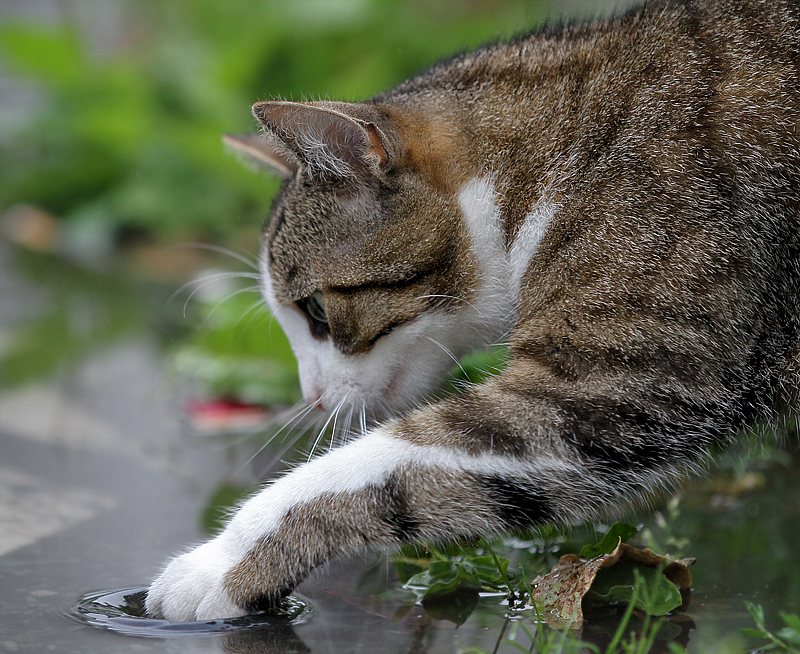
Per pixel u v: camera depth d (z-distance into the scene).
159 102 3.58
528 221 2.12
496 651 2.03
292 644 2.04
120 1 4.66
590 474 2.07
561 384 2.08
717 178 2.09
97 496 2.21
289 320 2.16
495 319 2.14
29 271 3.37
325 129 2.11
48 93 3.84
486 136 2.13
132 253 3.48
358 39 3.37
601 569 2.07
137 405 2.37
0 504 2.19
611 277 2.09
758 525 2.16
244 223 3.23
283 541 2.07
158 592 2.07
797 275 2.10
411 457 2.07
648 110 2.10
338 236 2.12
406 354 2.14
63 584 2.10
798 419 2.12
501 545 2.13
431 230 2.12
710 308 2.08
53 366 2.46
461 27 3.18
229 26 3.78
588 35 2.14
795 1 2.11
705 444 2.09
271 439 2.22
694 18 2.12
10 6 5.16
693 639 2.04
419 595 2.08
